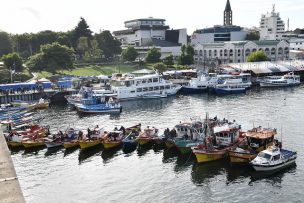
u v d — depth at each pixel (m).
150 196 58.22
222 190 59.31
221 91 166.62
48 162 75.62
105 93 152.00
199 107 132.88
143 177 66.19
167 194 58.72
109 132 87.31
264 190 58.59
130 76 169.88
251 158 68.06
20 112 125.81
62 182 65.19
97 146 84.06
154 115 120.81
